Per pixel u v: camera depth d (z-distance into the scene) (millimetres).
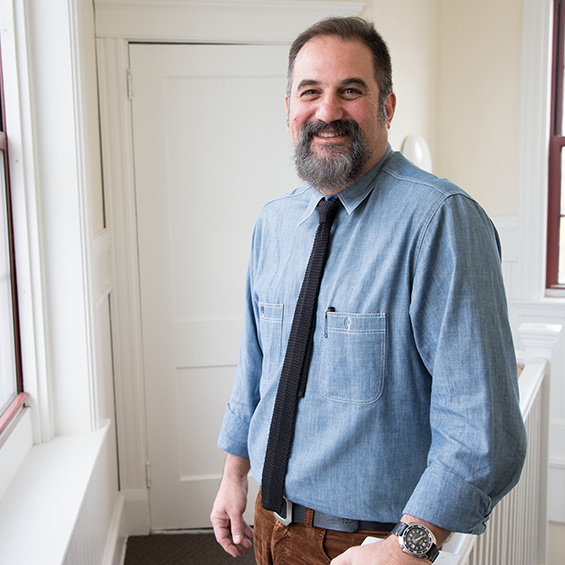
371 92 1229
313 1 2787
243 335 1600
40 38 2012
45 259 2090
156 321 2891
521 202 3555
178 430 2965
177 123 2803
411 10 3236
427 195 1144
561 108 3582
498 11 3516
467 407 1039
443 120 3697
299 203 1416
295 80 1269
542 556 2670
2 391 1901
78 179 2080
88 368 2168
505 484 1061
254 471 1406
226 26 2754
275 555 1343
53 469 1896
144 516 2977
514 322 3621
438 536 1020
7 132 1981
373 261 1179
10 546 1479
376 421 1169
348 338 1187
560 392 3537
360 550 1026
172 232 2859
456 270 1071
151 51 2746
